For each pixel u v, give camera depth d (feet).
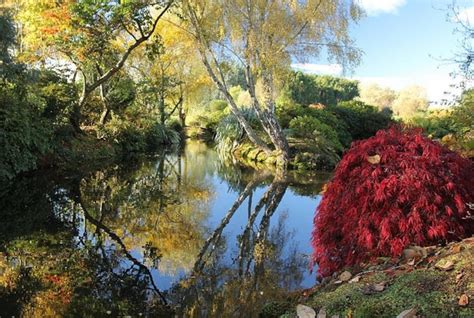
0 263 14.96
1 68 29.60
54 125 37.04
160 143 68.80
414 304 7.64
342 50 42.19
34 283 13.33
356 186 11.32
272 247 17.81
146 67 68.95
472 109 24.89
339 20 41.37
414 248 9.80
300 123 50.26
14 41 31.09
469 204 9.77
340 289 9.20
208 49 44.93
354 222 11.19
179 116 94.84
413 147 11.50
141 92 60.34
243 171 42.24
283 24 40.93
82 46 39.34
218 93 105.40
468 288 7.61
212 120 92.17
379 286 8.67
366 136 60.54
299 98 100.53
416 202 10.54
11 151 28.53
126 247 17.70
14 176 28.99
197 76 77.77
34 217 21.53
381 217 10.69
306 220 22.75
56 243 17.65
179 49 67.72
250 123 56.49
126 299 12.37
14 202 24.12
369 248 10.66
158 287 13.41
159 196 29.19
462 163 11.17
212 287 13.33
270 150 48.16
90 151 42.29
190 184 34.53
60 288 13.05
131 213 23.95
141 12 40.27
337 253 11.73
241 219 23.03
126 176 36.76
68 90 44.91
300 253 16.87
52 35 38.29
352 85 142.92
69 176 33.55
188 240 19.01
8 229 19.17
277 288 13.07
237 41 42.52
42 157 34.09
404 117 77.25
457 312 7.11
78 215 22.71
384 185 10.71
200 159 53.11
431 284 8.09
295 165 43.68
